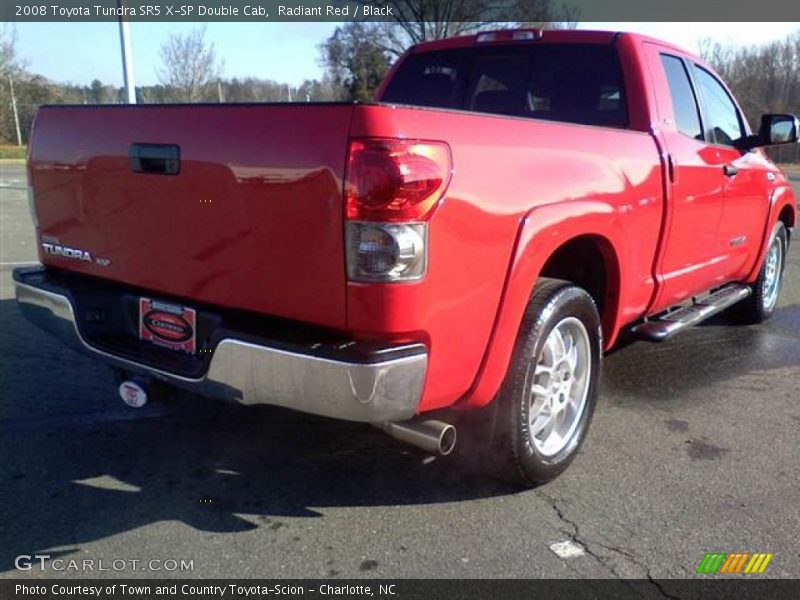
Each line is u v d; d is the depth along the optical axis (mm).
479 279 2803
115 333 3402
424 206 2535
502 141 2910
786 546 3049
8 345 5309
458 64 4980
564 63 4504
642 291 4039
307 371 2594
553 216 3090
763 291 6230
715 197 4688
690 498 3418
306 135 2566
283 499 3348
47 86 37781
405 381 2607
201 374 2906
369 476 3561
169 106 2908
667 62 4535
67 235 3490
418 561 2908
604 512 3287
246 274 2816
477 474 3398
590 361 3641
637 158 3801
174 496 3354
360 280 2529
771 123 5059
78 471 3555
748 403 4590
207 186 2840
